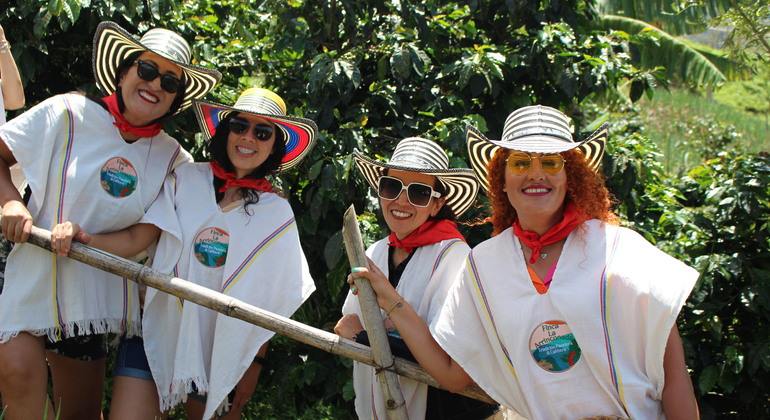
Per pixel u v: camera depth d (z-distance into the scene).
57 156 3.10
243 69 5.11
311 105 4.60
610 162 4.65
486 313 2.67
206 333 3.26
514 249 2.67
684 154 10.84
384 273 3.19
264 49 5.14
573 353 2.51
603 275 2.50
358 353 2.93
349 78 4.41
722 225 4.38
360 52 4.69
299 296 3.33
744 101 16.39
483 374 2.71
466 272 2.76
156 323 3.25
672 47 8.93
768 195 4.32
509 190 2.63
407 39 4.80
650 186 5.00
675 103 14.88
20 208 3.02
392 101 4.53
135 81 3.14
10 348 3.03
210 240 3.25
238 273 3.23
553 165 2.55
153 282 2.97
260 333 3.26
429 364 2.81
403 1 4.79
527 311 2.56
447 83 4.93
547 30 4.77
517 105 4.80
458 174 3.11
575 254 2.57
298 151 3.54
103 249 3.12
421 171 3.08
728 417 4.28
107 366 4.62
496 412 3.05
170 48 3.24
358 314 3.25
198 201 3.29
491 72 4.55
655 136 12.34
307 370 4.30
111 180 3.17
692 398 2.42
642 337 2.46
